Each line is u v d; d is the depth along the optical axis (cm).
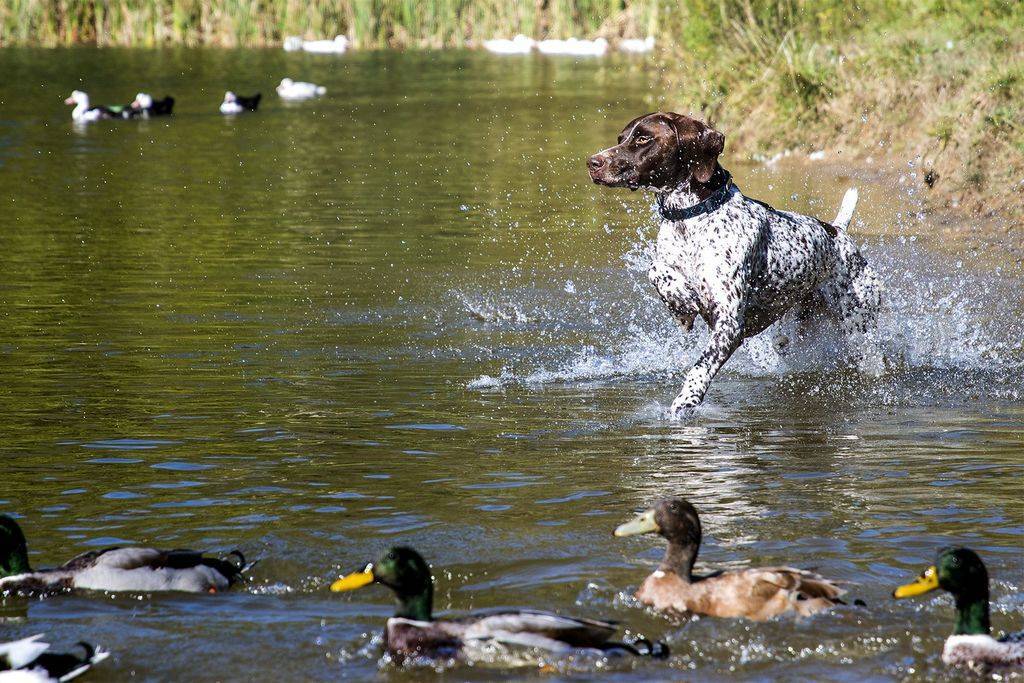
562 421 1133
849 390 1245
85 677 667
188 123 3656
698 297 1234
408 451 1037
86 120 3691
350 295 1656
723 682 658
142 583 765
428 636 689
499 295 1666
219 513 891
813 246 1277
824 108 2755
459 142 3238
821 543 831
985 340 1422
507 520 879
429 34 5856
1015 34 2447
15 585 764
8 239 2016
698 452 1039
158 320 1503
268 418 1127
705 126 1213
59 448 1035
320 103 4088
